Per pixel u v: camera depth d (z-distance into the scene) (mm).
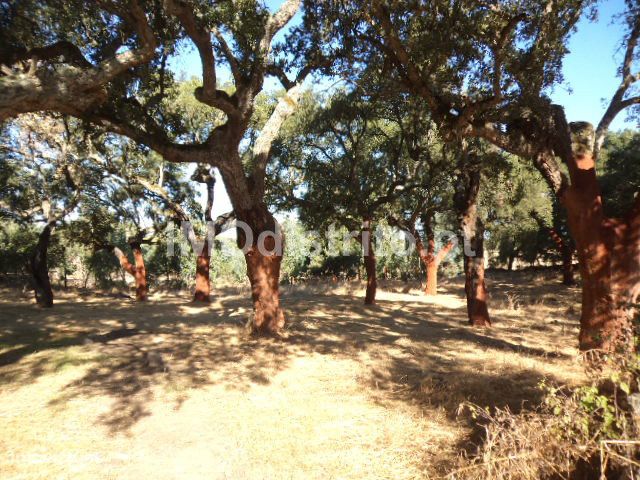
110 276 28172
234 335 10008
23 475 3639
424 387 5840
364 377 6578
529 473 2820
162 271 28375
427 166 15562
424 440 4270
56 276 29781
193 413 5137
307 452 4086
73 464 3857
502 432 3160
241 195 9758
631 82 6941
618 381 2961
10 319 12961
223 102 8398
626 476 2586
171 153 9102
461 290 25000
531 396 5215
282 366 7289
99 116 8445
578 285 23172
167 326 11695
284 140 15500
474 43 7375
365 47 8758
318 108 15172
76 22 8289
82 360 7473
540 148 7109
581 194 6676
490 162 11539
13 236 25031
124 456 4035
